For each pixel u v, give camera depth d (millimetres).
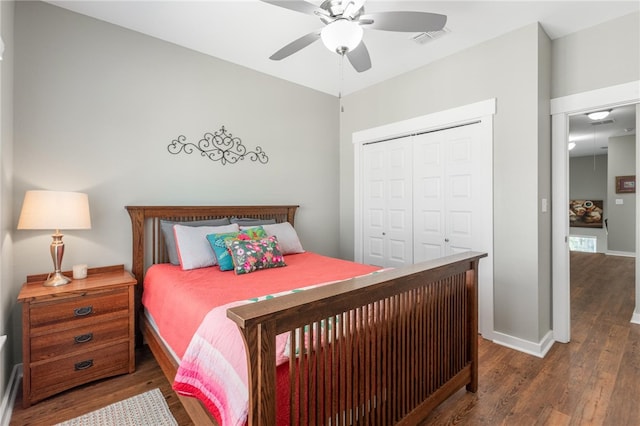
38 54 2199
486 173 2740
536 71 2439
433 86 3117
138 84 2617
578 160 7957
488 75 2713
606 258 6160
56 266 2068
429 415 1719
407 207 3451
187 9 2305
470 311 1956
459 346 1862
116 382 2055
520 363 2299
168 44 2766
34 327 1824
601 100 2426
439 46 2818
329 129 4074
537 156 2445
